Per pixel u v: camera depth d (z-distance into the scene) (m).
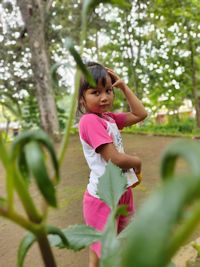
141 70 10.47
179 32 9.05
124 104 10.23
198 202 0.25
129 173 1.72
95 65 1.71
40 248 0.56
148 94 10.70
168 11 7.87
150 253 0.19
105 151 1.66
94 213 1.71
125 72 10.65
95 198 1.70
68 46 0.57
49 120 8.47
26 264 2.39
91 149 1.72
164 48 9.91
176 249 0.24
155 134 8.00
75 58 0.58
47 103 8.48
